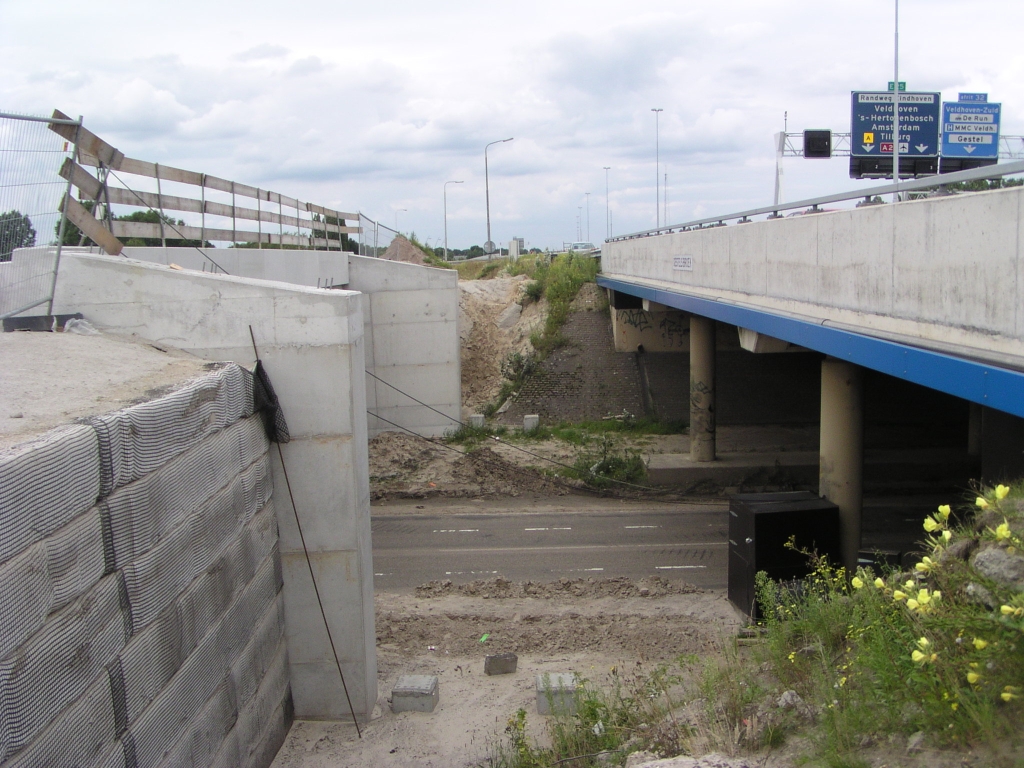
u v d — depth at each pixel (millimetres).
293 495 12023
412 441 29781
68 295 11727
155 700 7723
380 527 22859
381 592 17844
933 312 9484
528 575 18953
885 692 5961
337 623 12258
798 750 6402
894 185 10625
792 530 14711
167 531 8094
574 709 10648
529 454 28922
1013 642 5156
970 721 5191
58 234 11211
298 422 11883
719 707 7867
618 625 15203
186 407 8664
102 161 14469
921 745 5438
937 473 27016
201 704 8828
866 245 11242
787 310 14359
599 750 8797
